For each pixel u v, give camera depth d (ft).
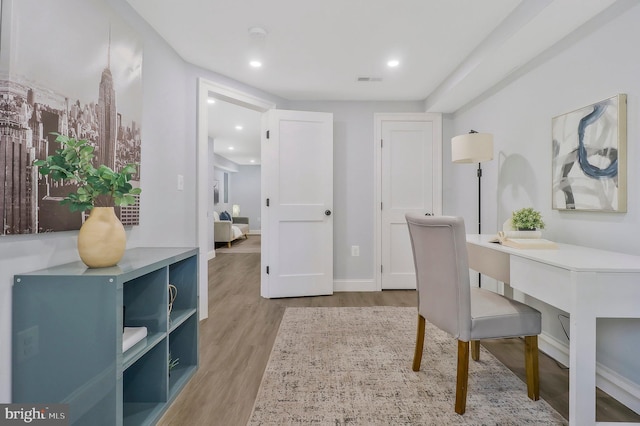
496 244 6.09
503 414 4.65
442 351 6.68
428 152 11.90
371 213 11.93
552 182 6.59
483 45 7.52
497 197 8.86
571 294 3.96
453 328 4.75
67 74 4.43
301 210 11.00
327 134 11.32
